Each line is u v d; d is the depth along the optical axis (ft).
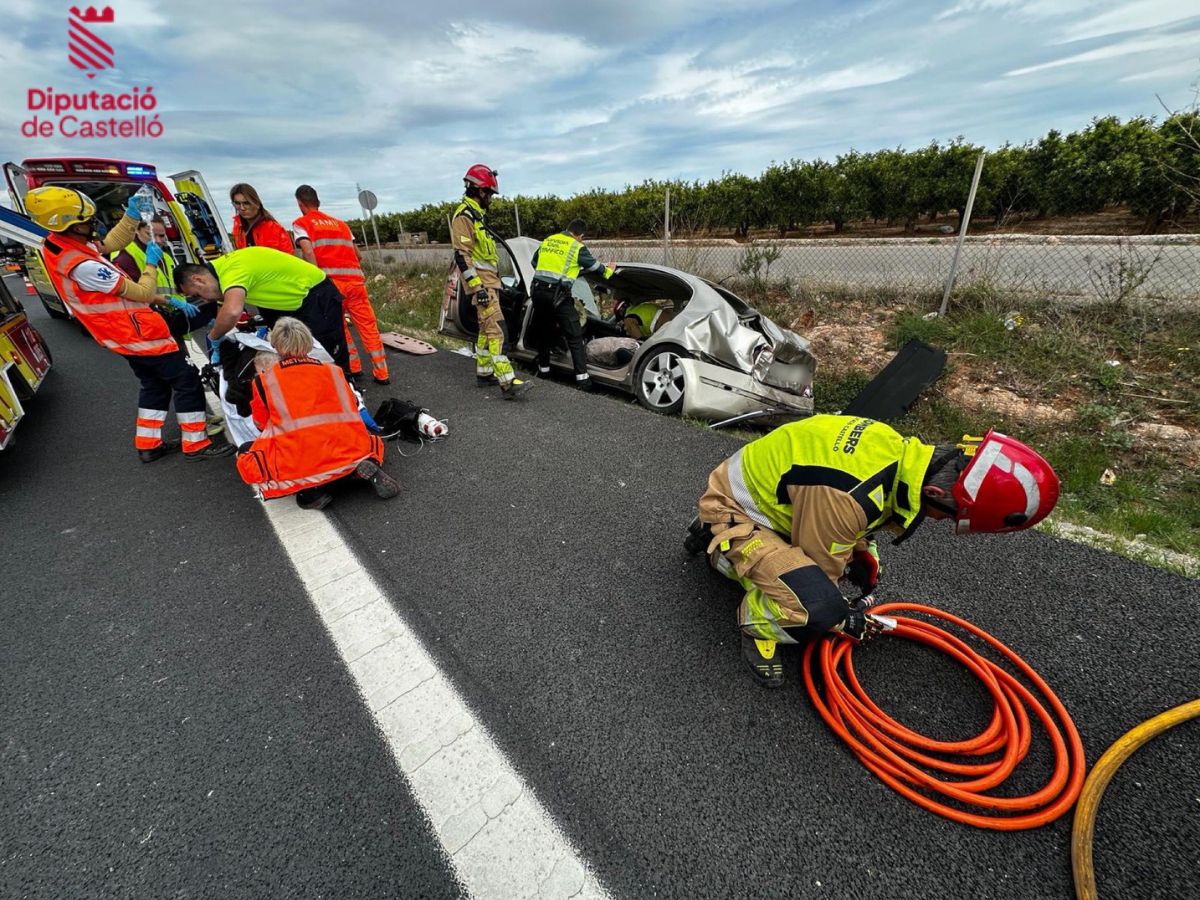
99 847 4.45
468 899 4.07
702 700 5.68
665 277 15.20
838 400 15.70
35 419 14.69
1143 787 4.78
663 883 4.15
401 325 25.88
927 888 4.11
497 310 14.30
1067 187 27.14
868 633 6.24
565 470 10.82
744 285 24.12
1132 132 25.14
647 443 11.95
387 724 5.49
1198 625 6.48
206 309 13.42
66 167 21.03
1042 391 14.47
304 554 8.40
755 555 5.59
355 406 9.67
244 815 4.67
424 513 9.43
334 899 4.07
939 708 5.59
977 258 22.39
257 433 10.45
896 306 20.48
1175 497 10.33
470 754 5.16
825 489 5.08
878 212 34.35
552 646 6.45
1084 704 5.59
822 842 4.40
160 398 11.68
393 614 7.04
